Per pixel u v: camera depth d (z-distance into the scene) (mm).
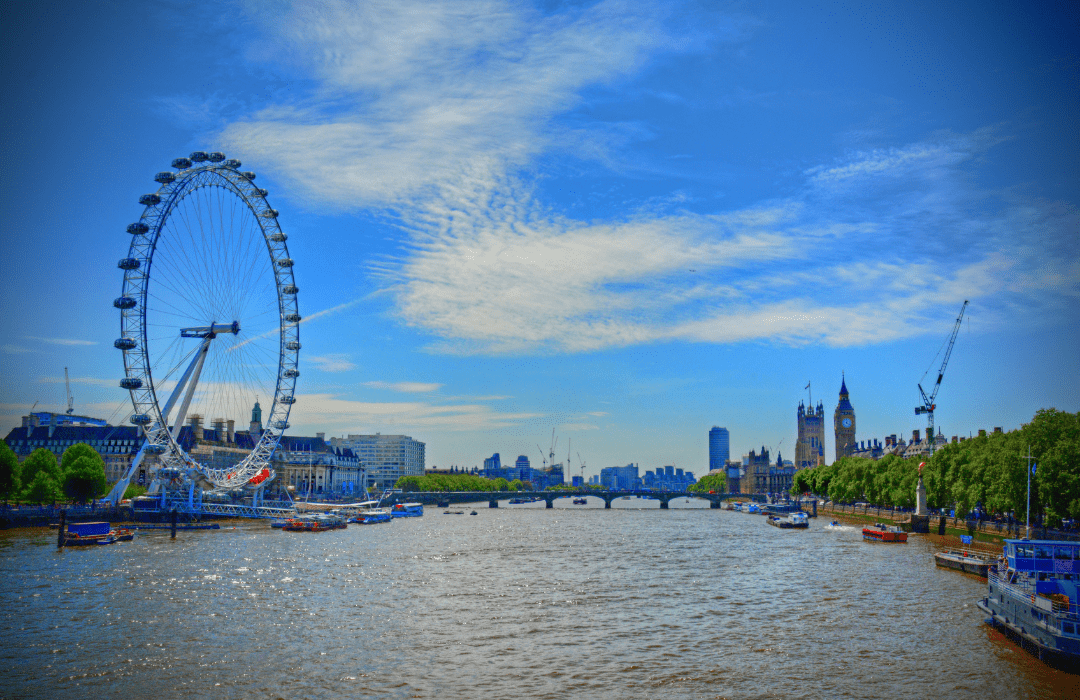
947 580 128375
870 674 75500
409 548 188875
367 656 81875
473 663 79562
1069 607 82938
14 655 81062
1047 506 145125
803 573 138625
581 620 99125
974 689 71062
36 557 151875
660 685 72875
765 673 76188
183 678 74125
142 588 118438
